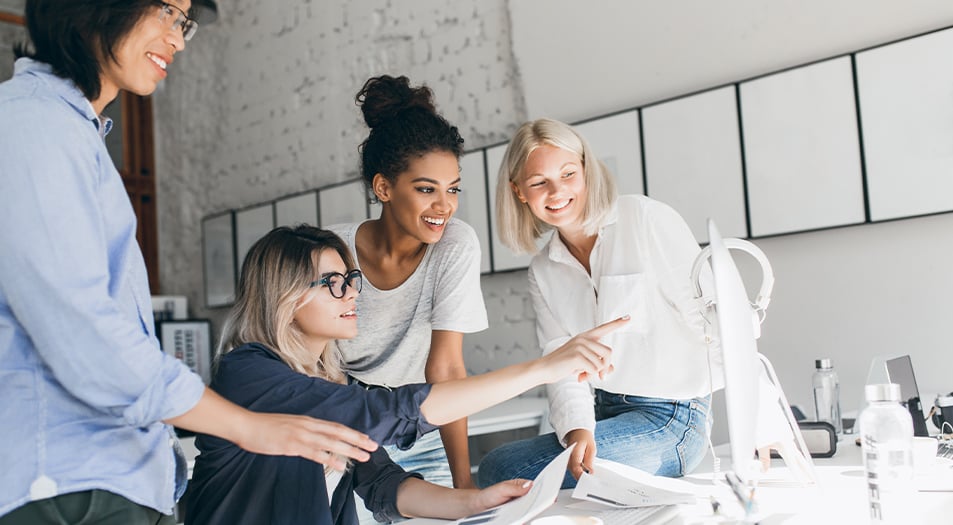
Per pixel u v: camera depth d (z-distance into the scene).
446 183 1.88
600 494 1.42
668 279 1.86
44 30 1.07
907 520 1.10
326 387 1.37
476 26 3.58
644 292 1.90
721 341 1.06
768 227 2.64
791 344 2.65
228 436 1.10
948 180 2.29
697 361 1.83
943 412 1.78
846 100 2.47
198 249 5.22
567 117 3.22
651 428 1.80
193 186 5.26
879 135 2.41
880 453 1.10
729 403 1.07
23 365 1.00
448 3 3.70
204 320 4.87
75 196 0.99
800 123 2.57
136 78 1.13
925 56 2.33
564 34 3.22
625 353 1.91
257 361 1.41
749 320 1.11
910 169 2.35
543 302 2.08
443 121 1.91
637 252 1.91
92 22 1.06
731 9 2.76
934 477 1.38
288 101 4.54
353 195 4.03
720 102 2.75
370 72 4.07
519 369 1.35
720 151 2.75
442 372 2.02
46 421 1.01
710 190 2.77
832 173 2.50
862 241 2.50
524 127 1.93
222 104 5.02
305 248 1.50
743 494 1.10
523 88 3.37
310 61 4.40
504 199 2.02
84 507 1.02
